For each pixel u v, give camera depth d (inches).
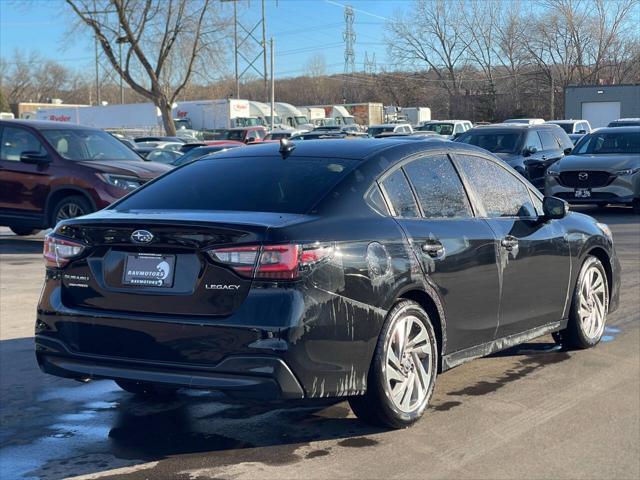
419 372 194.1
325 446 183.9
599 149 663.1
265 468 172.2
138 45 1553.9
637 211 647.8
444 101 2775.6
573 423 197.6
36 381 237.9
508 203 235.1
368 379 180.9
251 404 215.2
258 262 166.1
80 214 476.7
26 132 492.7
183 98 2278.5
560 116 2463.1
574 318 256.5
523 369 244.1
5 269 433.4
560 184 637.3
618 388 225.0
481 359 255.4
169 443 188.2
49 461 178.5
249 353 163.8
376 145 209.8
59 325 183.8
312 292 167.6
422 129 1496.1
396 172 202.2
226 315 166.9
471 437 188.5
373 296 179.2
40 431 197.2
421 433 191.0
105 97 3599.9
